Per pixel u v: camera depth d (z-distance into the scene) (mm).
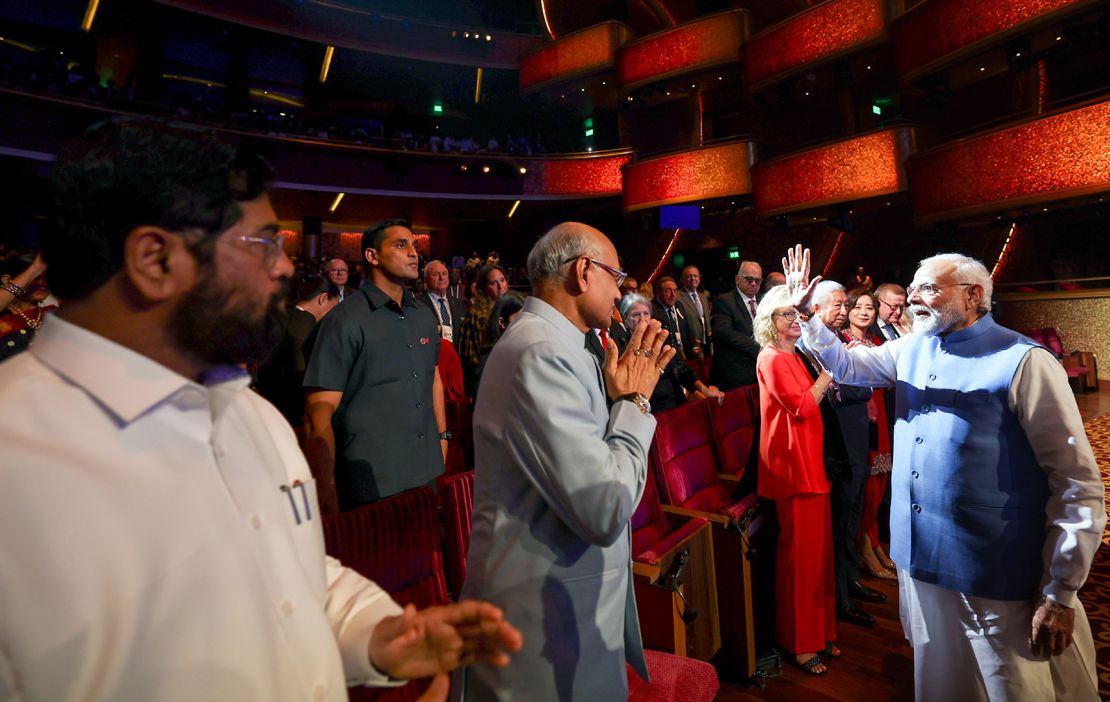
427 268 4547
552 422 1000
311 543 676
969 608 1579
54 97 10438
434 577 1477
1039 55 8203
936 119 11852
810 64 10320
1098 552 2969
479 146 14711
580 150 16672
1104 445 5102
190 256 522
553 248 1177
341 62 15812
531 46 15805
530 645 1033
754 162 11461
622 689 1103
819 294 2377
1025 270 11344
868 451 2719
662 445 2406
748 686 2082
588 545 1081
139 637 464
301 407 2705
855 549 2672
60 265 520
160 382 521
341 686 599
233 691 499
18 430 463
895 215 12883
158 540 488
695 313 5383
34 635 436
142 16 13188
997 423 1528
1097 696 1556
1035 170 7414
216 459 566
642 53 12742
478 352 3617
